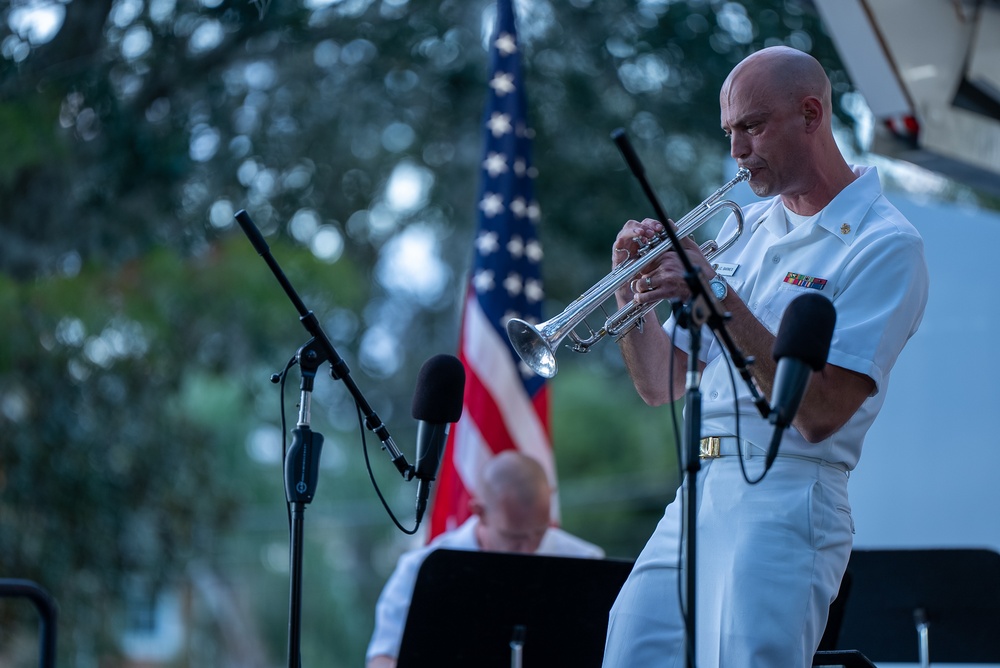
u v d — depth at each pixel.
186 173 15.45
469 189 18.77
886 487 10.05
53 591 15.65
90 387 15.22
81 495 15.50
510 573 6.72
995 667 8.72
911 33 8.56
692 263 4.97
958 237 10.16
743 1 15.14
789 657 5.02
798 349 4.66
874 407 5.38
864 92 8.84
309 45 15.95
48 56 14.61
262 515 29.69
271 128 16.88
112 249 15.11
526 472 8.37
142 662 29.17
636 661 5.39
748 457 5.29
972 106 9.06
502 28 10.38
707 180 17.52
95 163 15.02
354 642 31.27
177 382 15.72
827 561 5.18
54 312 14.18
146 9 14.95
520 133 10.21
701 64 15.59
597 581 6.77
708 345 5.70
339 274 15.68
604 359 21.45
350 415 24.56
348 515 31.81
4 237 14.92
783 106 5.34
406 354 23.81
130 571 16.25
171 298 14.66
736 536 5.21
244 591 30.25
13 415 15.09
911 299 5.27
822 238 5.46
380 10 15.91
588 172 17.22
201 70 15.52
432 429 5.51
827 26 8.63
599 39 15.91
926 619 7.24
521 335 5.50
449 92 16.62
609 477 32.84
